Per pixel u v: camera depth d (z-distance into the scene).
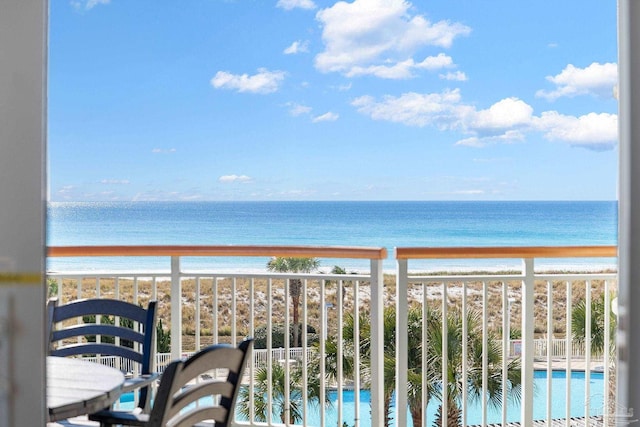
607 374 2.96
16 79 1.37
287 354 3.41
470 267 22.39
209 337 20.47
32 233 1.37
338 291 3.34
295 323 20.17
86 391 2.05
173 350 3.47
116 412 2.41
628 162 1.51
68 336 2.86
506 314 3.22
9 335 1.35
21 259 1.36
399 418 3.19
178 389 1.66
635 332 1.50
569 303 3.19
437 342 7.17
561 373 17.48
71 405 1.93
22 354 1.35
